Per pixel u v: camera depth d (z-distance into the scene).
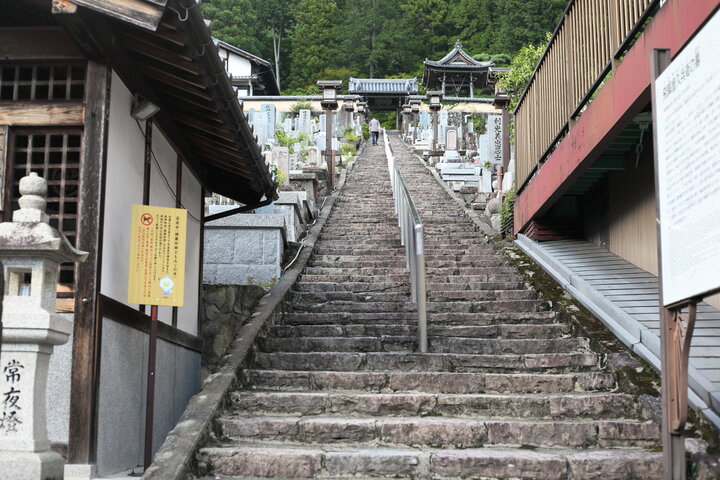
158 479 4.11
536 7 48.44
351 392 5.56
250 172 6.96
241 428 4.93
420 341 6.24
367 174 19.06
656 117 4.28
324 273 9.24
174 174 6.42
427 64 44.88
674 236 3.98
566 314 7.00
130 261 4.76
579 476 4.37
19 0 4.66
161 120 5.89
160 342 5.80
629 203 8.33
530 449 4.75
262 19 56.25
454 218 12.77
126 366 4.96
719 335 5.76
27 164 4.82
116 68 4.79
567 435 4.79
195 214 7.25
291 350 6.50
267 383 5.70
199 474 4.49
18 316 3.89
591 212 9.72
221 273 9.22
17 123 4.69
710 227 3.51
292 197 10.64
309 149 16.78
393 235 11.30
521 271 8.86
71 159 5.09
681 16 4.93
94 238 4.43
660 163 4.21
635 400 5.14
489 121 17.77
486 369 5.98
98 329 4.41
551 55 8.93
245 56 41.22
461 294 8.02
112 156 4.77
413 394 5.34
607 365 5.84
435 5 56.72
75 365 4.33
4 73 4.91
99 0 4.02
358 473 4.48
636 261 8.13
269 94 46.88
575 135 7.65
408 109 31.77
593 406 5.13
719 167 3.42
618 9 6.50
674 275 3.98
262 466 4.50
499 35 49.19
